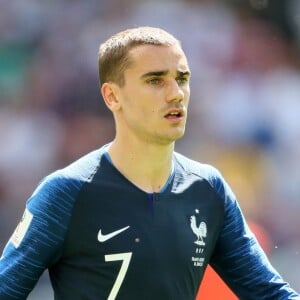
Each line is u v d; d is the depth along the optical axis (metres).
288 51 46.88
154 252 12.73
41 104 42.16
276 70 45.25
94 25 44.97
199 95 42.44
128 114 13.00
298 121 42.78
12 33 44.84
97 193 12.85
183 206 13.15
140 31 13.01
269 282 13.70
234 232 13.68
